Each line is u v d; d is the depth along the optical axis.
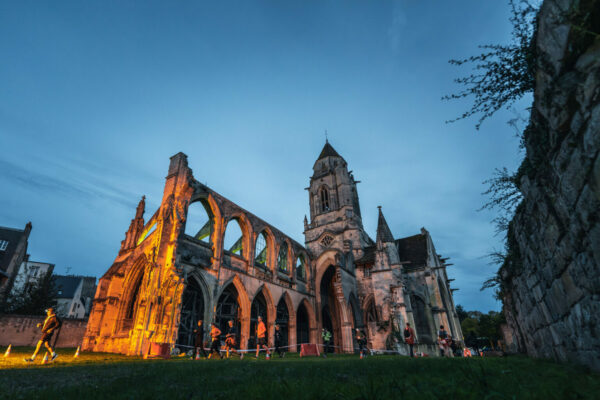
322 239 50.53
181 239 22.95
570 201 4.57
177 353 19.41
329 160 58.00
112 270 29.78
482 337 56.41
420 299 43.31
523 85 6.21
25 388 5.21
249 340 29.31
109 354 20.42
